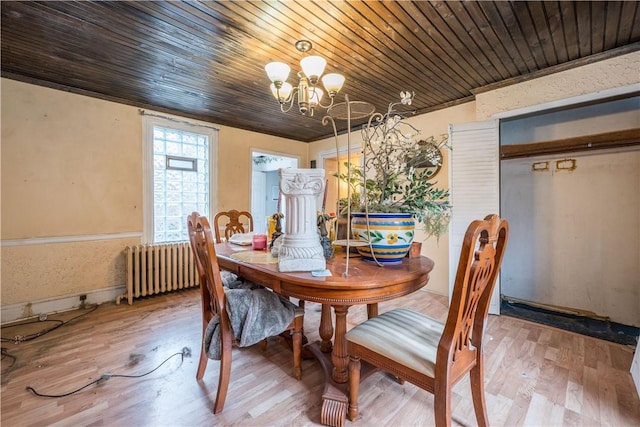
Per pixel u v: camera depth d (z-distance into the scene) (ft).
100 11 5.50
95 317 8.46
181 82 8.71
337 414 4.26
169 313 8.80
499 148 8.63
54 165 8.87
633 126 8.13
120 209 10.13
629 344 6.82
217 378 5.48
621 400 4.82
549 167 9.69
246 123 12.94
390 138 5.44
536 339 7.09
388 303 9.71
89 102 9.45
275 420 4.38
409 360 3.54
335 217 5.90
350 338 4.23
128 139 10.25
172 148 11.56
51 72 8.07
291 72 7.99
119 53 7.06
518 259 10.40
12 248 8.25
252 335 4.55
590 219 8.97
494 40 6.48
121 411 4.55
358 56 7.17
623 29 6.04
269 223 7.01
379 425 4.30
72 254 9.23
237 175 13.33
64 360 6.07
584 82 7.23
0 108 8.01
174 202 11.63
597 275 8.86
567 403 4.76
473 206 8.87
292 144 15.57
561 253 9.51
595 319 8.69
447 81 8.59
